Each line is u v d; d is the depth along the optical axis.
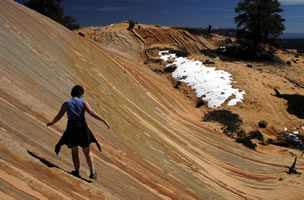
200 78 36.41
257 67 44.47
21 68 8.30
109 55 24.27
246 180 14.20
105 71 18.41
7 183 2.99
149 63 45.56
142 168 7.90
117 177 5.95
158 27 67.00
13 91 6.34
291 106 28.88
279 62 51.66
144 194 5.99
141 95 20.80
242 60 51.91
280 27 53.69
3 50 8.39
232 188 11.98
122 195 5.10
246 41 53.09
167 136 15.02
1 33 9.70
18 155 3.80
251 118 26.83
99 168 5.71
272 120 26.78
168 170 9.55
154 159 9.77
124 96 16.73
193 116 26.81
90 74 15.38
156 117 18.03
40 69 9.91
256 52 56.44
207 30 72.62
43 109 6.79
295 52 64.44
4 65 7.33
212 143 18.80
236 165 16.11
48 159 4.42
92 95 12.05
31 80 8.08
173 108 25.03
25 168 3.61
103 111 11.07
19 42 10.53
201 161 13.89
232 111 28.27
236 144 20.48
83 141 4.03
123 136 9.91
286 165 17.73
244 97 30.70
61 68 12.24
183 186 8.68
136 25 67.94
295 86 35.56
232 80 34.97
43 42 13.30
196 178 10.61
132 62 42.25
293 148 22.62
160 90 27.56
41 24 16.12
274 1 54.91
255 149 20.53
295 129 25.67
